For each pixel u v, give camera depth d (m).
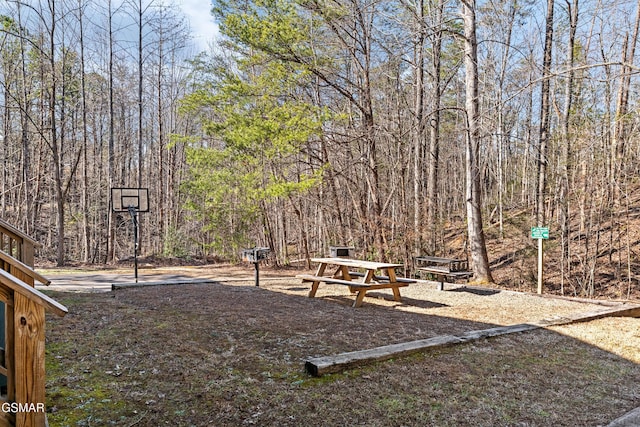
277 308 6.11
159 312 5.63
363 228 12.28
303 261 15.62
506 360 3.99
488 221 17.36
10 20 15.42
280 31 10.88
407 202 12.33
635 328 5.32
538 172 14.45
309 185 11.31
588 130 10.62
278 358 3.86
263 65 12.53
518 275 12.31
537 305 6.77
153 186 27.45
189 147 14.19
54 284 8.64
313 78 12.74
